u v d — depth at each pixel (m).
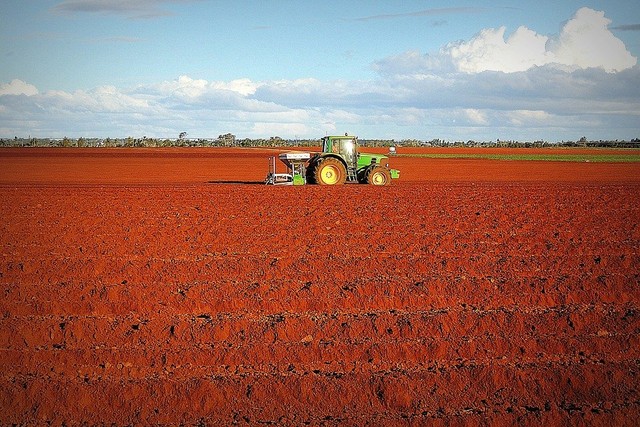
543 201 21.83
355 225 16.03
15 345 7.79
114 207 19.44
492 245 13.40
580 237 14.48
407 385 6.66
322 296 9.37
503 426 6.00
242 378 6.79
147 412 6.25
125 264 11.34
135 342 7.86
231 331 8.12
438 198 22.47
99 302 8.98
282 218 17.17
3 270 10.88
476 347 7.59
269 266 11.23
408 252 12.68
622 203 21.42
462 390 6.68
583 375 6.86
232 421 6.11
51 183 30.58
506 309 9.01
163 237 14.14
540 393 6.64
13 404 6.37
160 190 25.23
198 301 9.03
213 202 20.91
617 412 6.16
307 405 6.41
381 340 7.84
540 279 10.42
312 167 28.45
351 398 6.49
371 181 28.06
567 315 8.53
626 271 11.17
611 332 8.19
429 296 9.27
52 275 10.51
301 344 7.59
